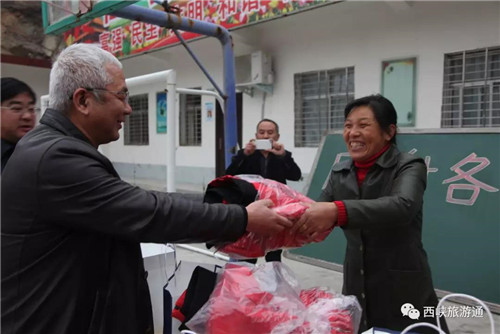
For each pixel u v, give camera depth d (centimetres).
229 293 102
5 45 842
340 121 598
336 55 584
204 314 100
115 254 101
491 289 261
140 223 91
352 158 142
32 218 92
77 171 91
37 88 941
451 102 487
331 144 373
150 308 111
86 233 96
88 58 101
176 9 316
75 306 95
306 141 645
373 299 142
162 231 92
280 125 666
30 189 91
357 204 116
